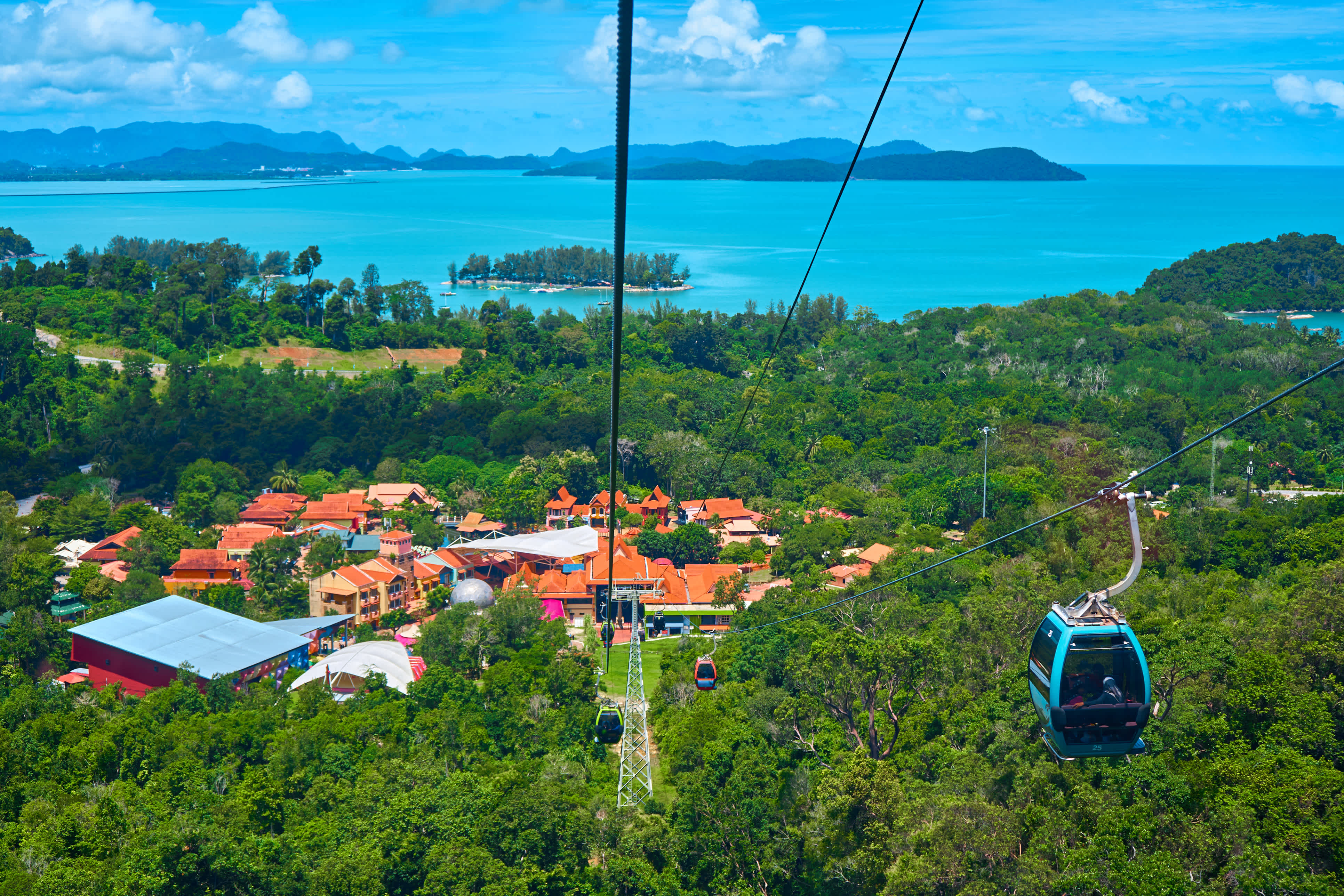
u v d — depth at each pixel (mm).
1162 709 51875
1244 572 105000
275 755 65375
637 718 67188
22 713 76812
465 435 175000
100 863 50938
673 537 129125
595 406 182625
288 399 181625
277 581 115062
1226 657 53938
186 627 97562
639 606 108375
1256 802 41281
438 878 49750
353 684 84500
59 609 105625
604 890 51781
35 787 61906
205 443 165375
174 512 144250
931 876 42062
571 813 55719
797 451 163375
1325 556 101938
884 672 56469
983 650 65375
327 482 159875
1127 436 164625
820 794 49812
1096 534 109625
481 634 92188
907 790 50531
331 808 58531
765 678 73812
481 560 129375
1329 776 41438
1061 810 43438
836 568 113938
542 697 77062
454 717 70125
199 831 49219
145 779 65062
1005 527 116062
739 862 52469
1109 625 22375
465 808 55344
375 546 132250
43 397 173625
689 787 56750
